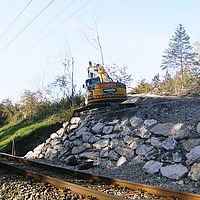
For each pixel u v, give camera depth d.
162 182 7.12
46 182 6.26
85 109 17.03
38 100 28.75
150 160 8.75
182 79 27.94
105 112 15.01
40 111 27.33
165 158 8.35
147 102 15.84
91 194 4.98
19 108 32.69
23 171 7.50
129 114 12.55
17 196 5.46
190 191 6.03
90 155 11.35
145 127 10.65
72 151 12.84
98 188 5.93
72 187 5.47
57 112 25.16
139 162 9.03
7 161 11.83
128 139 10.66
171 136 9.16
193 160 7.62
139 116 11.73
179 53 42.31
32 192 5.53
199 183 6.59
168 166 7.86
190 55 40.31
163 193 5.18
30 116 27.45
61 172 8.42
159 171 7.98
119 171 8.82
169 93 22.09
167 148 8.71
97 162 10.55
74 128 15.20
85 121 14.85
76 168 10.19
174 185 6.74
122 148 10.38
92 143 12.35
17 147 18.25
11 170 8.13
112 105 14.52
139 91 30.38
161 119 10.65
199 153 7.68
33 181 6.49
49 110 26.77
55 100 28.11
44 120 23.83
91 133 13.20
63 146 14.13
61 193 5.31
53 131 19.92
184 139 8.67
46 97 28.59
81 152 12.26
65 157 12.72
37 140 18.84
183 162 7.83
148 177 7.76
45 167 9.41
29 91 29.34
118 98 16.03
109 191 5.70
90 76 18.17
